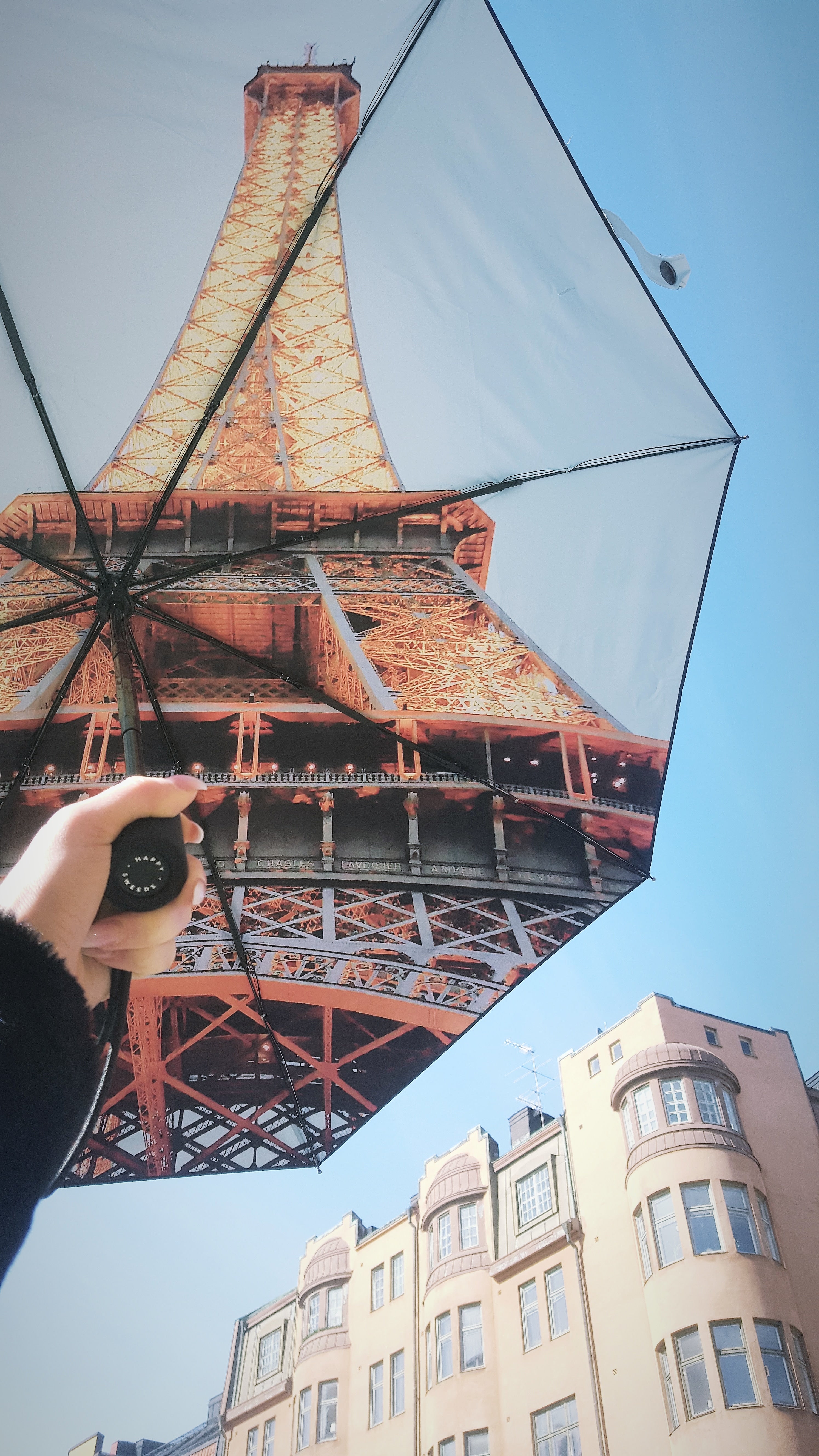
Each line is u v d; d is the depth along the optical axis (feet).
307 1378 115.44
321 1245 129.49
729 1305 83.92
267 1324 131.23
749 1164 92.68
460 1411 97.19
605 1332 91.20
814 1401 80.28
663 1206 91.76
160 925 5.29
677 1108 96.43
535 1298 98.89
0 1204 3.66
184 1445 129.18
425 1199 116.98
